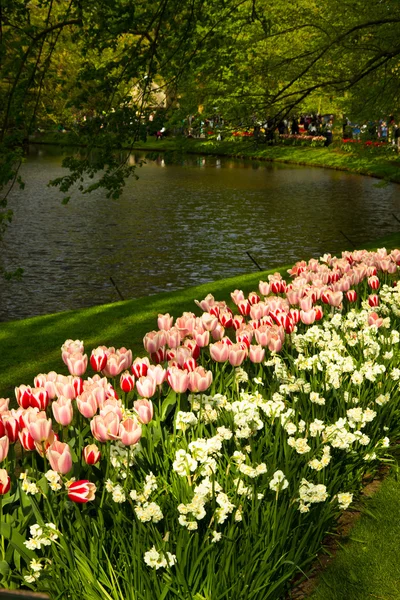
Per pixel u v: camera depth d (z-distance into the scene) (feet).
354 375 18.47
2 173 28.66
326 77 51.37
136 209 96.99
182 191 116.88
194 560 12.02
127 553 11.87
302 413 17.06
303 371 18.88
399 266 30.27
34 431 13.12
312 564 14.60
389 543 15.15
